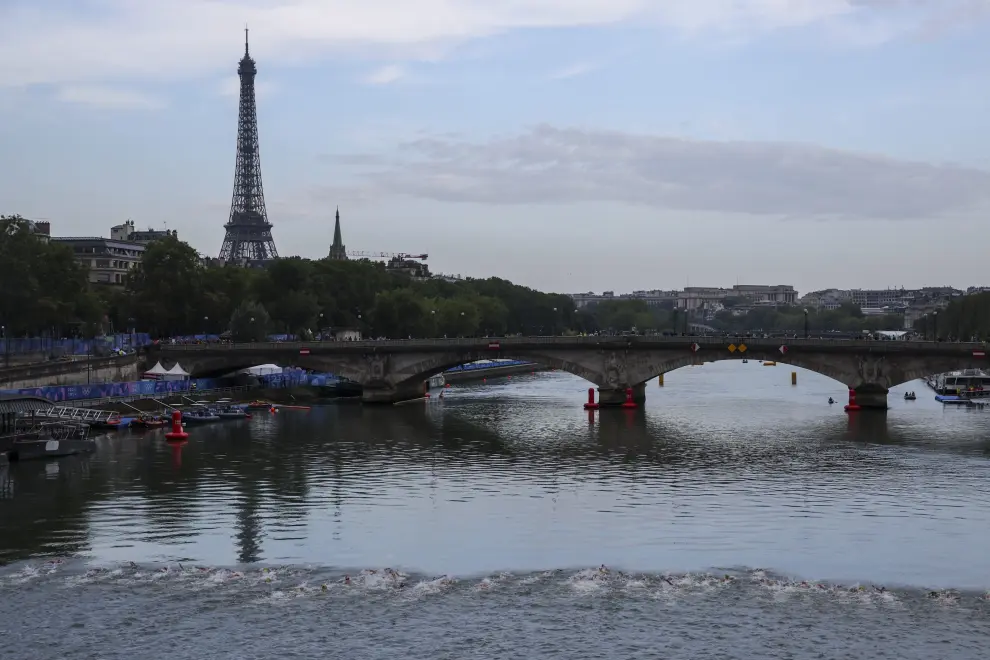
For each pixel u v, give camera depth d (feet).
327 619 268.21
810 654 245.86
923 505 389.80
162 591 288.71
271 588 290.97
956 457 502.38
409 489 424.87
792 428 621.31
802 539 339.98
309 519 370.53
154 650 250.37
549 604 277.64
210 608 276.00
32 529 357.20
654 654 246.47
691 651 247.91
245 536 347.36
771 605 276.00
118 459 502.38
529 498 406.00
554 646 251.19
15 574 303.89
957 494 410.11
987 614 269.64
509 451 529.86
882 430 608.19
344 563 315.17
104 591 288.92
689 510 382.83
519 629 261.03
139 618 269.23
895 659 243.19
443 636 257.34
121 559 320.09
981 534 345.51
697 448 537.65
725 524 360.89
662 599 280.51
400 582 294.87
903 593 285.23
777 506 388.98
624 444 555.69
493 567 310.45
